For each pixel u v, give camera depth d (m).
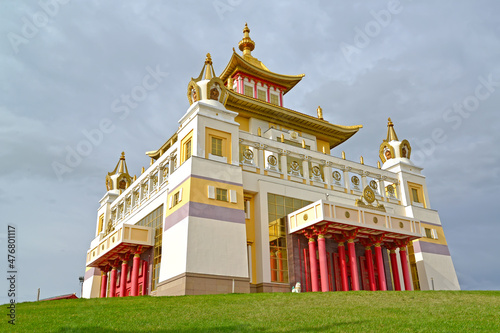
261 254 36.16
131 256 43.09
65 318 19.52
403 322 17.14
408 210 48.44
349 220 36.34
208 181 35.31
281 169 41.56
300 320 17.98
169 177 38.59
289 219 38.41
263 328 16.45
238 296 26.05
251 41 60.59
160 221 39.81
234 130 39.12
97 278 53.62
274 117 51.09
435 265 46.81
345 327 16.25
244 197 38.47
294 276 36.31
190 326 16.95
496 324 16.47
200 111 38.69
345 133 55.22
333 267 38.53
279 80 56.16
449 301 23.77
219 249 33.34
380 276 38.25
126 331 16.36
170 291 32.59
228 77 55.75
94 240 57.34
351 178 46.38
